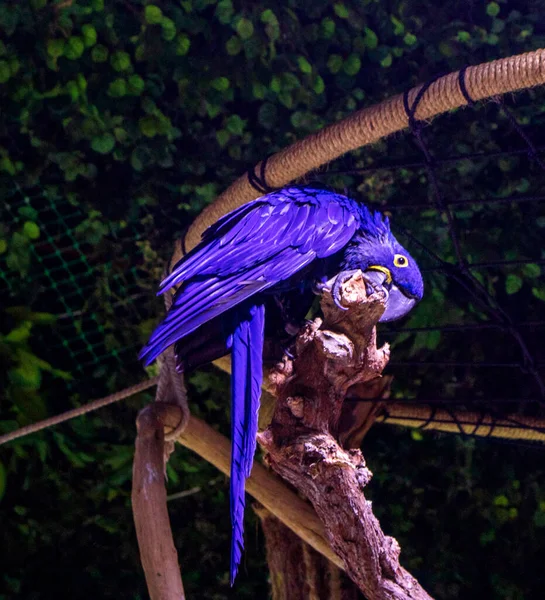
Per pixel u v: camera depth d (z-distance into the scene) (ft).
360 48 14.78
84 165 14.39
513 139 14.75
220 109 14.64
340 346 6.85
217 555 15.88
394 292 8.53
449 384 15.07
